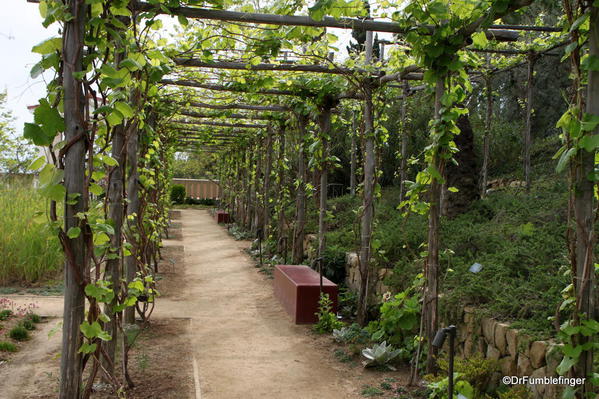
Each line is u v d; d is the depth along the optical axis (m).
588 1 2.43
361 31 3.99
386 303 4.51
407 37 3.76
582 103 2.49
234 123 11.67
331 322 5.71
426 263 4.14
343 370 4.49
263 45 4.71
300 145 8.59
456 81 4.17
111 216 3.76
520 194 7.52
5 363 4.18
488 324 3.87
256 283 8.52
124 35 3.07
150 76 3.78
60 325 2.63
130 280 5.16
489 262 4.71
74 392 2.43
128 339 3.98
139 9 3.60
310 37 4.43
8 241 7.35
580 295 2.48
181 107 8.86
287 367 4.55
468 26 3.57
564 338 2.50
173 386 3.96
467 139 7.20
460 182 7.07
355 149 10.95
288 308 6.48
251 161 14.98
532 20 9.53
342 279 7.42
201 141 15.70
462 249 5.43
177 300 7.11
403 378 4.30
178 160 29.03
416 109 11.90
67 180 2.34
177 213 22.94
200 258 10.98
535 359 3.26
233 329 5.73
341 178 13.77
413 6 3.58
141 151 6.19
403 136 9.20
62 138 2.69
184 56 5.41
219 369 4.44
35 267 7.32
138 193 5.46
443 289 4.79
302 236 8.70
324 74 6.62
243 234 14.62
